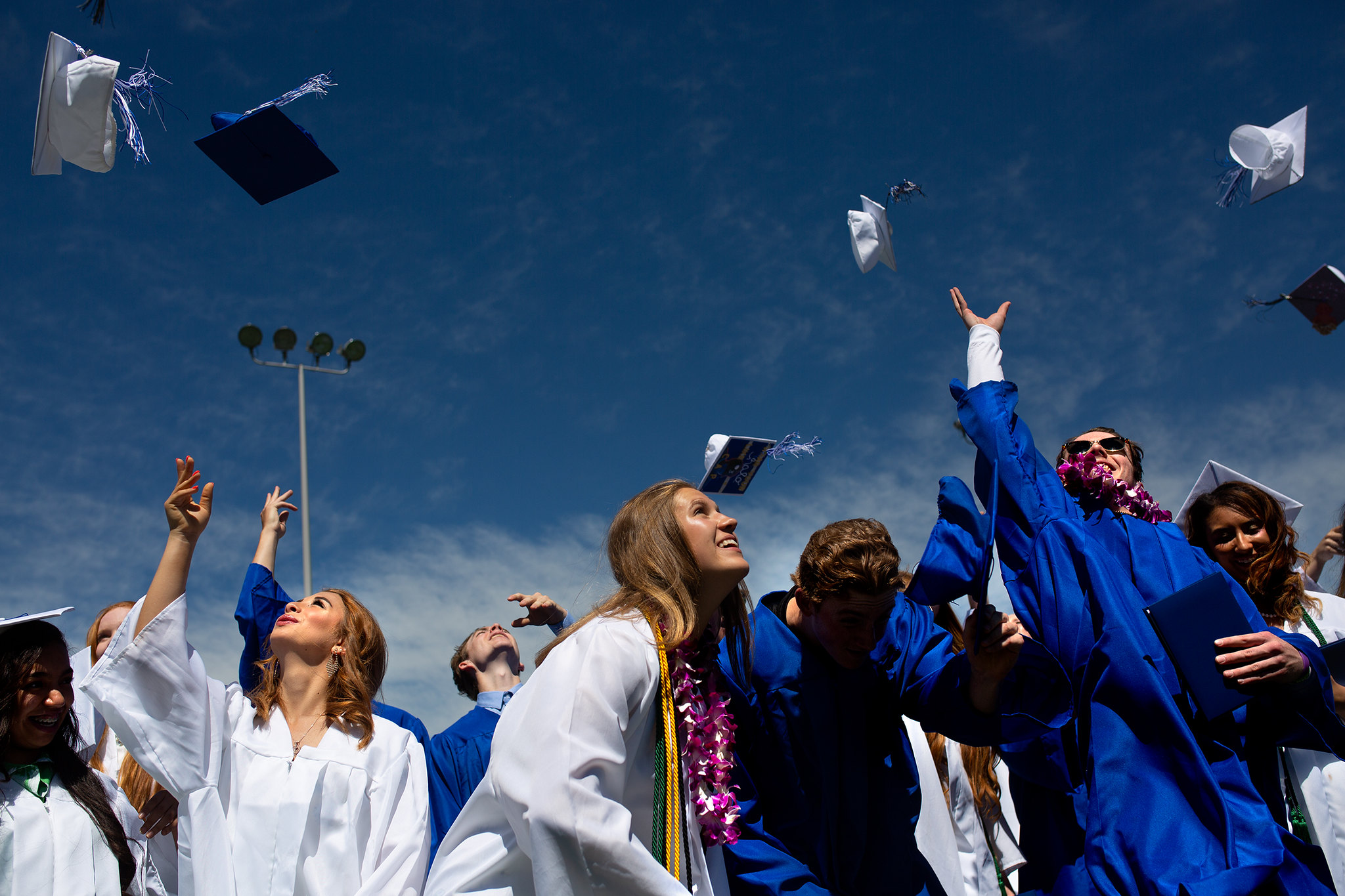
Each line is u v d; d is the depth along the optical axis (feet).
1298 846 9.25
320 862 11.42
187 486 11.72
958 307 13.10
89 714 14.20
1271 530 13.97
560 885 7.03
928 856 13.85
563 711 7.61
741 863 10.15
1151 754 9.53
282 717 12.44
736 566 9.18
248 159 14.78
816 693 10.81
